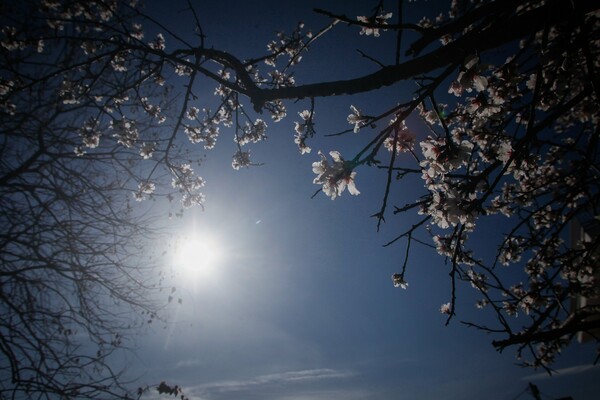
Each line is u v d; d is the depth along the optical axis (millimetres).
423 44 2137
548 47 2182
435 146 2428
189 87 4281
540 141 2988
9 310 7043
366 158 2336
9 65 3908
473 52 2086
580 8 1842
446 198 2410
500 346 2951
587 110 4094
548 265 4629
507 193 5012
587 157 2902
